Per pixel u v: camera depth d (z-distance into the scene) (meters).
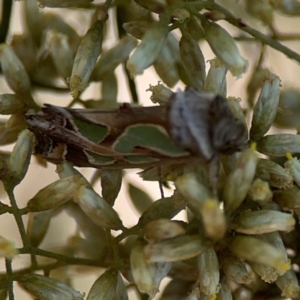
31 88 0.15
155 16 0.15
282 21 0.16
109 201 0.14
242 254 0.13
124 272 0.14
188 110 0.13
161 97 0.14
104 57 0.15
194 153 0.13
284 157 0.14
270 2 0.15
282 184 0.14
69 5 0.14
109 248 0.14
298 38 0.15
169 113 0.13
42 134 0.14
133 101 0.15
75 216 0.15
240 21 0.14
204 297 0.14
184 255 0.13
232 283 0.14
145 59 0.14
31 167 0.15
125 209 0.15
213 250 0.13
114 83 0.15
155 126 0.13
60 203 0.14
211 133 0.13
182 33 0.14
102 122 0.13
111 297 0.14
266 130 0.14
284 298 0.14
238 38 0.15
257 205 0.14
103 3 0.15
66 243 0.15
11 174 0.14
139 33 0.14
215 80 0.14
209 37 0.14
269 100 0.14
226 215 0.13
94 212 0.14
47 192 0.14
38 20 0.15
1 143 0.15
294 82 0.15
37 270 0.14
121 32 0.15
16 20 0.16
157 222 0.13
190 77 0.14
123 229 0.14
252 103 0.15
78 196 0.14
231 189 0.13
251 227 0.13
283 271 0.13
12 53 0.14
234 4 0.15
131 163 0.13
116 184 0.14
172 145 0.13
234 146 0.13
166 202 0.14
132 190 0.15
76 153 0.14
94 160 0.14
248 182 0.13
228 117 0.13
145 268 0.13
